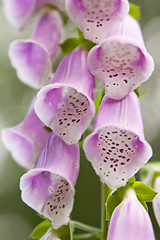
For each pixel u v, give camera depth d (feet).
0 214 4.21
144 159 1.37
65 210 1.42
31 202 1.42
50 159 1.44
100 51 1.39
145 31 3.91
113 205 1.44
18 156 1.70
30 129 1.60
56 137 1.46
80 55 1.46
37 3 1.67
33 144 1.59
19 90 4.24
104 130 1.40
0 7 4.29
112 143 1.40
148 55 1.36
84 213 3.95
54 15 1.67
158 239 3.39
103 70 1.40
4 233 4.21
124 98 1.41
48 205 1.42
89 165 3.85
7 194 4.22
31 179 1.42
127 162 1.39
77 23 1.41
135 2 3.98
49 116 1.40
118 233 1.37
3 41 4.28
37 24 1.68
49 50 1.65
